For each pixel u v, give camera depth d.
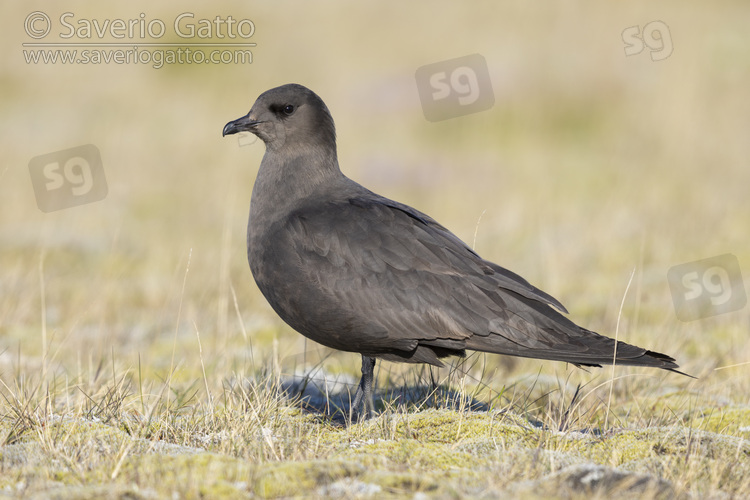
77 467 6.44
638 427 8.34
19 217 19.62
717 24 30.92
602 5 32.78
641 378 10.27
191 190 21.95
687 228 18.25
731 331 12.71
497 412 8.28
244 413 8.01
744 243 17.36
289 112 8.97
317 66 30.73
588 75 28.03
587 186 22.03
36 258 16.34
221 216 20.00
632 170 22.89
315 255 8.29
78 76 30.27
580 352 7.82
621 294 14.56
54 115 27.05
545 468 6.72
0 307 13.16
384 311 8.10
